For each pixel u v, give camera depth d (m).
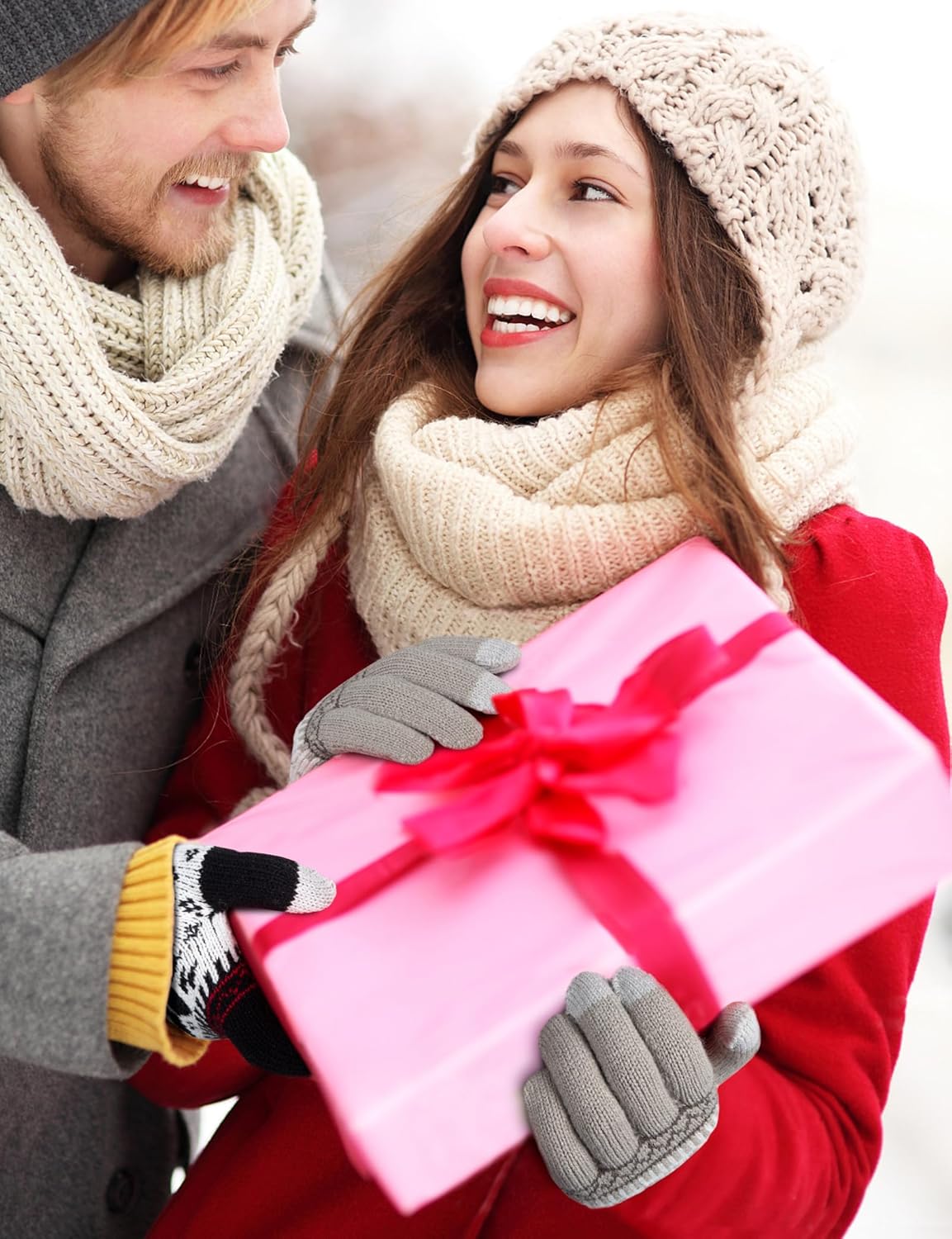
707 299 0.91
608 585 0.89
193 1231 0.87
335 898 0.68
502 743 0.71
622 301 0.95
